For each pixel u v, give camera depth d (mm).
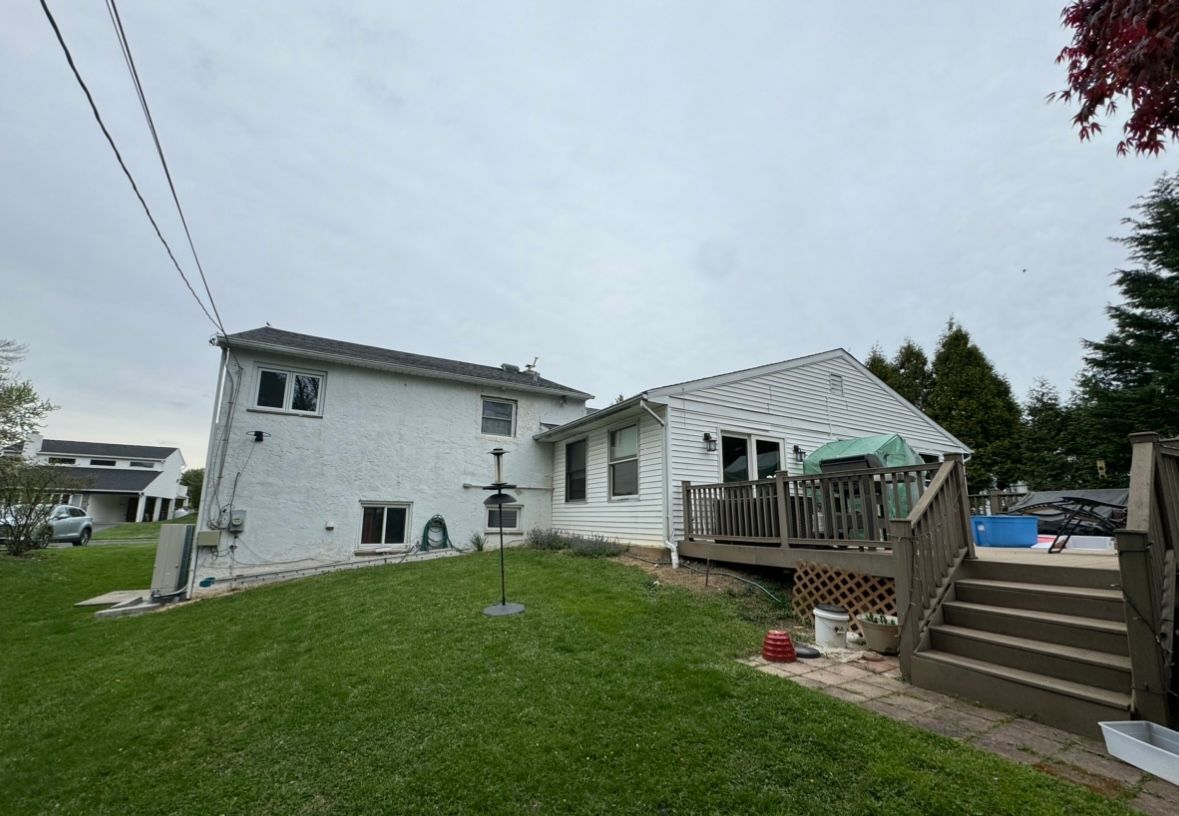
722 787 2674
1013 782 2617
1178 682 3461
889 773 2707
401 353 14250
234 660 5180
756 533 7418
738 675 4094
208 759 3248
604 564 8820
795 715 3391
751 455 10398
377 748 3213
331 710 3785
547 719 3455
